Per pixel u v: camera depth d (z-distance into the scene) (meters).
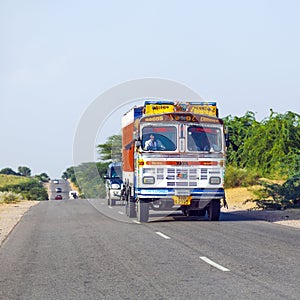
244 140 53.78
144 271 13.40
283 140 47.25
